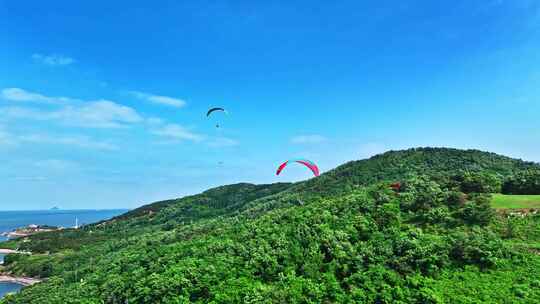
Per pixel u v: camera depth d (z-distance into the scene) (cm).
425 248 4722
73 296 6575
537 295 3856
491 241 4728
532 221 5219
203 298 5069
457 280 4297
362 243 5169
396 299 4153
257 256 5447
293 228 6000
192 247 6712
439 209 5662
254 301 4491
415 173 10762
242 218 10025
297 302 4475
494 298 3919
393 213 5769
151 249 8194
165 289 5259
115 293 5991
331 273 4816
